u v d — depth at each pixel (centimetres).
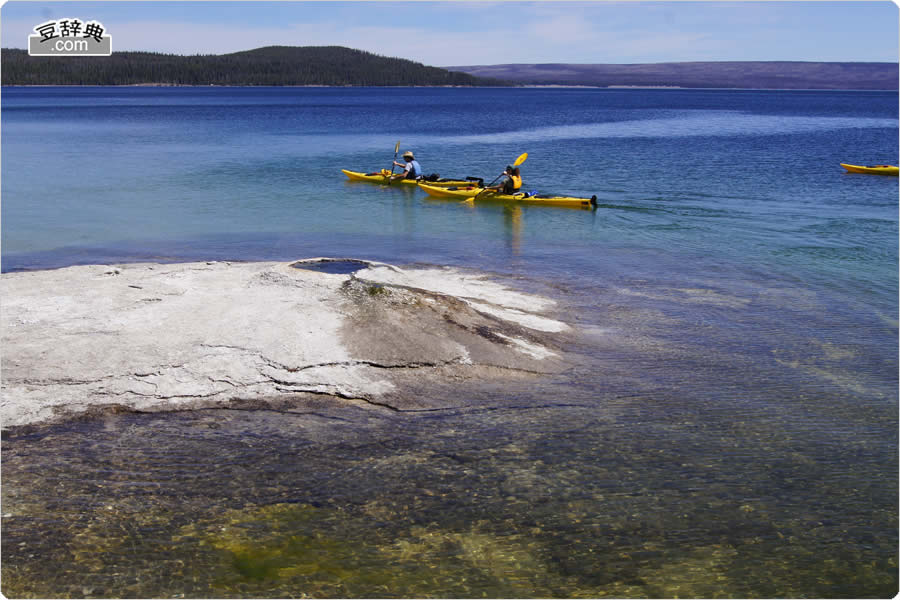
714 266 1362
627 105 13700
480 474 592
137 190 2292
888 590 456
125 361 768
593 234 1677
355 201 2136
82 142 4159
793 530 518
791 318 1041
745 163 3216
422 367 807
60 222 1745
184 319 874
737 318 1039
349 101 14300
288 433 666
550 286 1202
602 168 3025
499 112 9731
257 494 558
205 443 642
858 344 930
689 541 504
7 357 766
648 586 456
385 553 485
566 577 464
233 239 1572
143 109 9419
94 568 463
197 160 3216
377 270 1084
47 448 623
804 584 461
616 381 802
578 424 691
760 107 12988
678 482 582
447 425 688
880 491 572
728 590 454
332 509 538
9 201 2047
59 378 732
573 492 565
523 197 2088
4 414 671
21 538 493
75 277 1058
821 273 1305
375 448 638
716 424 693
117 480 574
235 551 485
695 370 836
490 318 960
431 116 8244
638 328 988
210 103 12256
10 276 1061
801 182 2538
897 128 6462
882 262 1390
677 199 2180
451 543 498
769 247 1528
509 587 453
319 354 805
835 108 12612
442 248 1514
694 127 6506
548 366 841
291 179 2595
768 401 749
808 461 620
